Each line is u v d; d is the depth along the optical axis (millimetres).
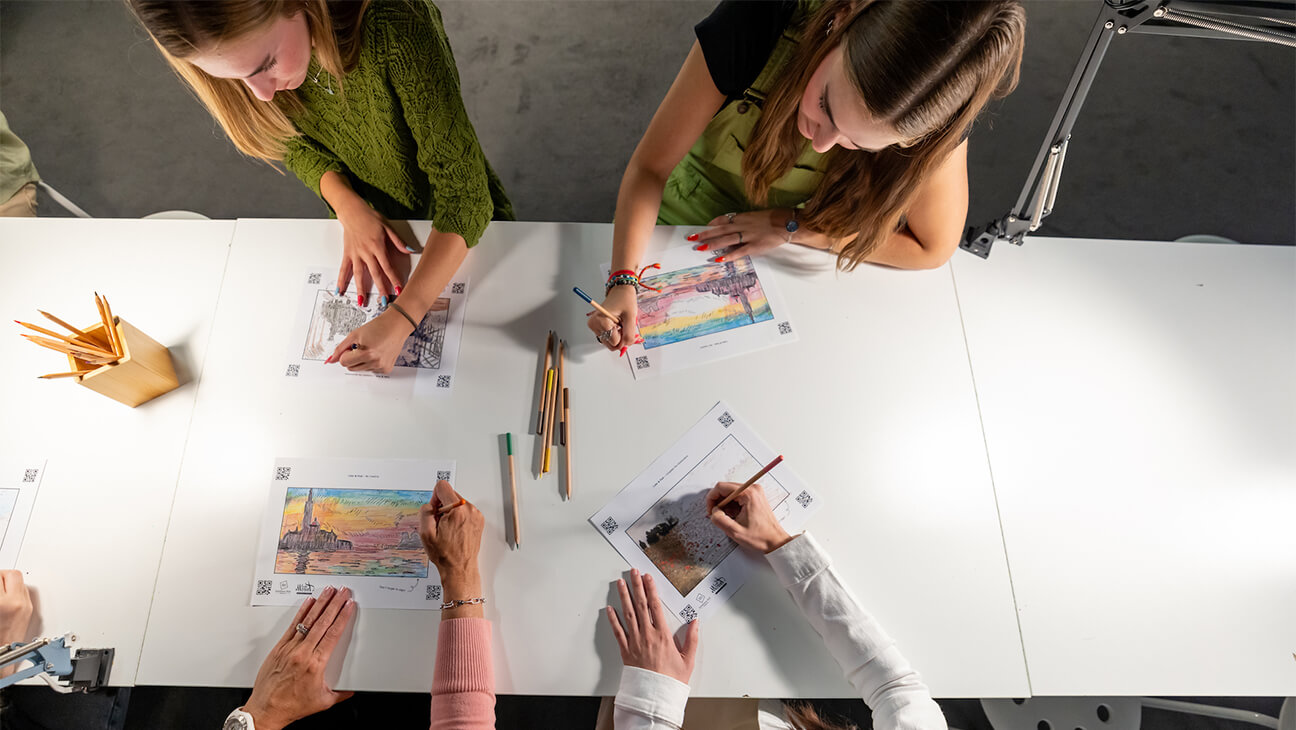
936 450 1265
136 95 2512
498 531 1189
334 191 1434
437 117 1245
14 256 1363
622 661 1122
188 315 1323
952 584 1176
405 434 1247
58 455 1215
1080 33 2613
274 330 1316
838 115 1037
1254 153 2426
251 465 1217
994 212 2314
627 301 1308
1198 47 2590
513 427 1258
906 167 1162
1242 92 2521
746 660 1132
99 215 2307
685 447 1252
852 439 1267
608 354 1317
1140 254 1448
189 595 1137
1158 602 1169
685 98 1295
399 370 1293
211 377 1275
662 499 1217
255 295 1345
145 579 1144
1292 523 1225
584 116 2496
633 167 1413
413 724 1327
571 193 2373
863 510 1219
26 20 2629
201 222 1409
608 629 1138
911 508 1223
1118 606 1166
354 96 1286
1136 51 2582
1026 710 1483
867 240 1289
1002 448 1270
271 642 1118
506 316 1344
